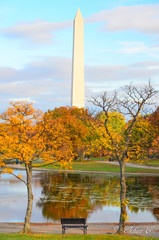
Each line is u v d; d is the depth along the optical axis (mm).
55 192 46938
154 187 52156
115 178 67375
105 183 58312
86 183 58281
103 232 24016
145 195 44031
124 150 24234
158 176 70500
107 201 39469
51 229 24844
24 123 24406
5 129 24125
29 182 24047
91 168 88312
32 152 22797
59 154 24953
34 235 20578
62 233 22422
